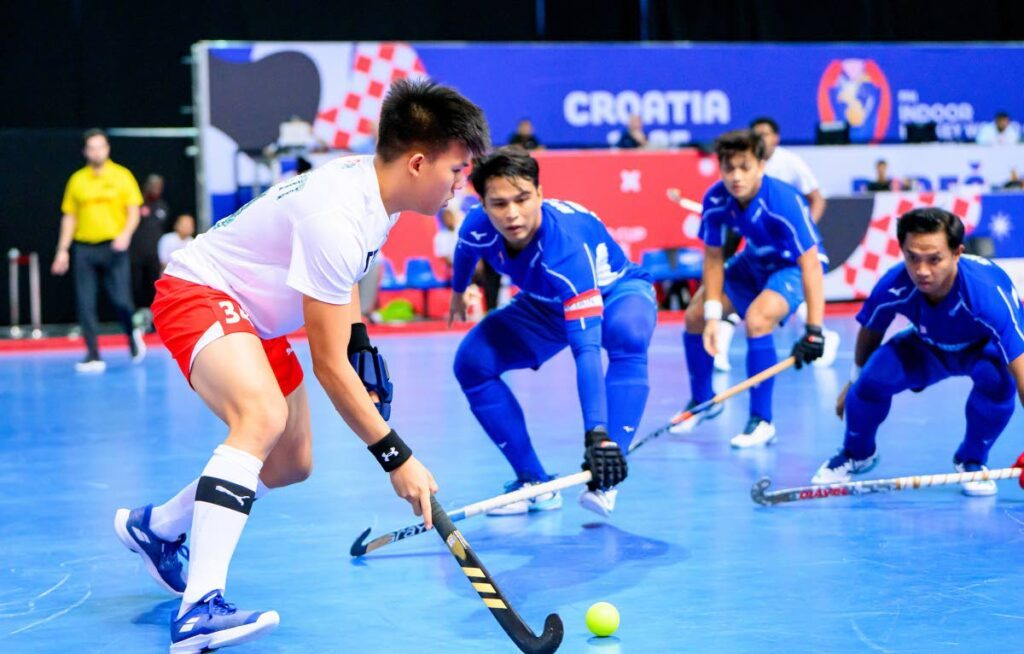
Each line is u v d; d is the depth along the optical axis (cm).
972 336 818
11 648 562
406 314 2166
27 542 761
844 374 1499
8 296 2342
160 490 910
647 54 2366
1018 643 546
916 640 552
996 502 827
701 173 2203
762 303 1049
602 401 706
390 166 514
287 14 2609
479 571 507
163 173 2394
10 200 2316
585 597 630
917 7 2895
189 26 2572
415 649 554
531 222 732
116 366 1767
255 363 540
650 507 829
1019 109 2536
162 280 567
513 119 2320
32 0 2495
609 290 825
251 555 721
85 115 2541
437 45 2256
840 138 2417
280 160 2147
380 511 832
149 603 633
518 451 819
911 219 785
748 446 1046
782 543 729
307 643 565
